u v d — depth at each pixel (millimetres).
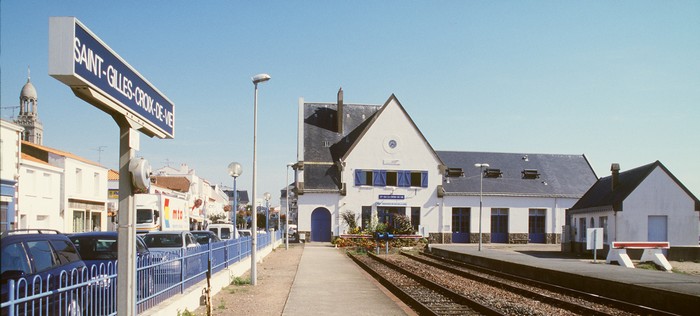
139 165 6156
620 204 35969
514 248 47062
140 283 9508
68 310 6918
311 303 14742
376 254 40281
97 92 5168
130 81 5941
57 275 8125
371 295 16359
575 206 43312
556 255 37531
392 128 56094
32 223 33438
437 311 13828
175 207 39000
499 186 58062
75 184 39594
